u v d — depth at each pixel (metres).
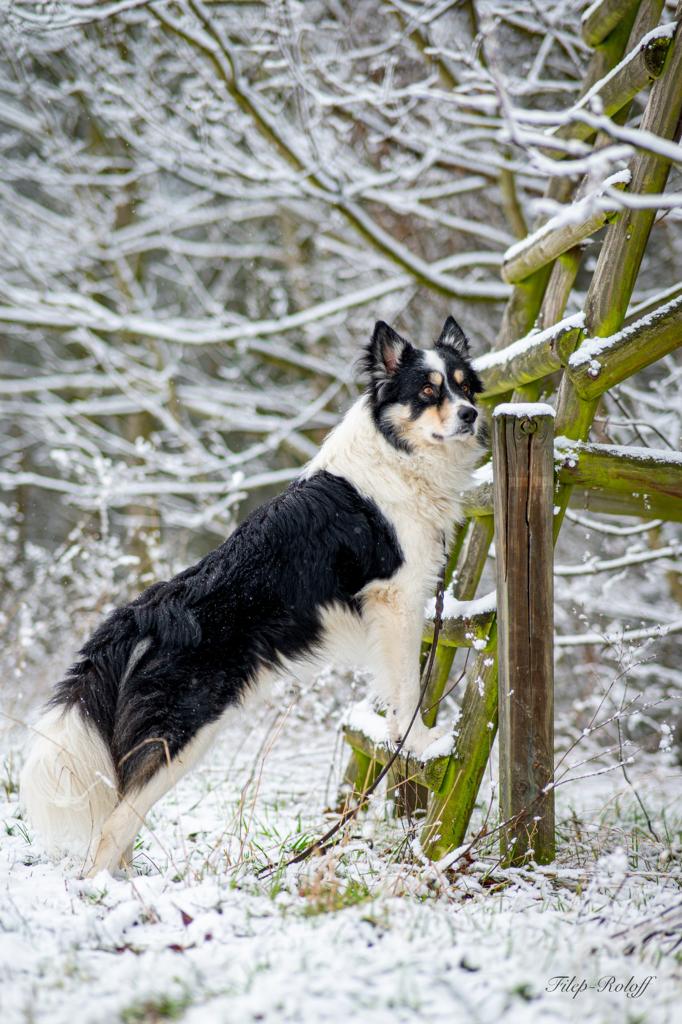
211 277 14.14
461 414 4.21
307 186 7.61
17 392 11.73
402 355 4.45
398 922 2.83
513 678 3.61
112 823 3.53
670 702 7.74
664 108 3.54
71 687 3.76
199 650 3.82
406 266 8.00
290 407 12.01
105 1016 2.16
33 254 10.43
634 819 5.20
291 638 4.01
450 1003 2.21
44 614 8.63
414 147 8.39
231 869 3.48
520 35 8.22
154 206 11.05
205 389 11.52
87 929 2.76
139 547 11.30
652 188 3.61
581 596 7.57
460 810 3.86
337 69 8.30
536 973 2.40
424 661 4.89
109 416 14.27
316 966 2.44
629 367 3.63
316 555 4.06
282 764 6.36
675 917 2.72
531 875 3.40
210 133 8.34
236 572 3.94
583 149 2.17
